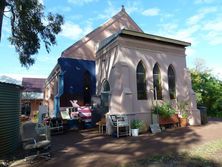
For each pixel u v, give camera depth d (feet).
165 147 30.89
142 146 32.48
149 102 50.08
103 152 30.01
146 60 51.42
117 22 76.28
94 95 60.90
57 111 62.03
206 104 92.12
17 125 35.14
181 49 58.44
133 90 47.96
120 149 31.27
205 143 32.19
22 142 34.47
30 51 53.98
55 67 70.74
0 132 28.99
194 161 24.07
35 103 115.75
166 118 49.70
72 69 64.54
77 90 64.34
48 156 28.45
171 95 54.95
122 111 44.73
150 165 23.21
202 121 56.13
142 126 45.83
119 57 47.50
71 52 67.36
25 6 45.39
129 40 49.29
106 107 53.42
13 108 33.45
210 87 90.94
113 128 44.57
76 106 60.13
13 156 29.50
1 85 29.68
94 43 71.05
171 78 56.08
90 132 50.52
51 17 53.31
